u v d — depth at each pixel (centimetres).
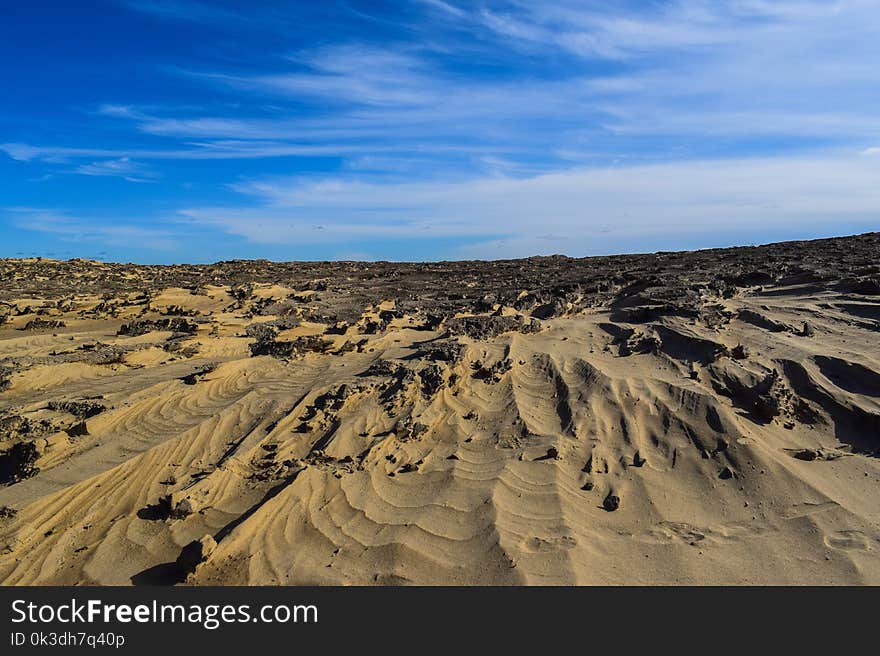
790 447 855
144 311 1847
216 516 745
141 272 2933
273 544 698
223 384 1113
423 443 910
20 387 1095
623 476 818
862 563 645
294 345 1287
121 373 1202
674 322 1200
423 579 648
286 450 884
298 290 2238
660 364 1066
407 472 841
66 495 767
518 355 1142
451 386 1035
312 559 682
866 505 736
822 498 749
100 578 655
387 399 996
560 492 784
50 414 970
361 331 1455
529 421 941
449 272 2731
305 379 1130
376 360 1179
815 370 970
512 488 793
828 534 693
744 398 943
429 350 1144
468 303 1697
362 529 729
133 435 932
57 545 698
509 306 1533
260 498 769
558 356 1125
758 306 1280
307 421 952
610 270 2183
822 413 906
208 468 850
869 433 861
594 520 744
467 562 670
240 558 673
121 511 763
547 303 1541
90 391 1074
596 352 1150
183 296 2016
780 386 931
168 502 748
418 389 1016
